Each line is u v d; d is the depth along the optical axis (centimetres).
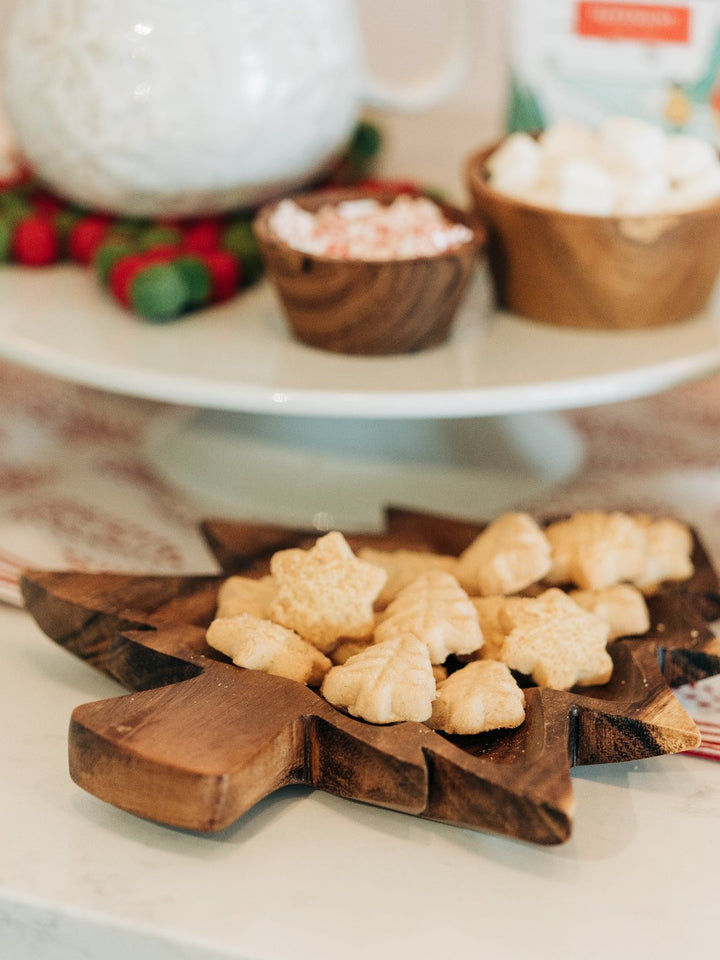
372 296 69
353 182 86
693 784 57
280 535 65
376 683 55
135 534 71
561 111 80
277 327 74
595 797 56
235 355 70
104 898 52
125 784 53
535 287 74
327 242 70
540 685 58
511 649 58
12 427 82
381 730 54
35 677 61
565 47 78
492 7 106
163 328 73
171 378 67
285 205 73
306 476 76
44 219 79
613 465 78
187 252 74
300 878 53
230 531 65
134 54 72
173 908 52
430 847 54
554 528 65
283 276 70
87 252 78
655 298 73
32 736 58
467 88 109
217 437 78
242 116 73
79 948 52
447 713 56
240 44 72
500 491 75
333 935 51
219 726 54
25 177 84
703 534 70
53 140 74
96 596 60
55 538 70
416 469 77
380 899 52
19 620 65
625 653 58
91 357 69
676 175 74
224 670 56
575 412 84
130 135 73
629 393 69
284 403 66
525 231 72
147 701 55
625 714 55
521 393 67
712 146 75
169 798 53
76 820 55
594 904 52
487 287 79
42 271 79
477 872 54
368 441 78
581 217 71
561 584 63
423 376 68
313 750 55
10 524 71
